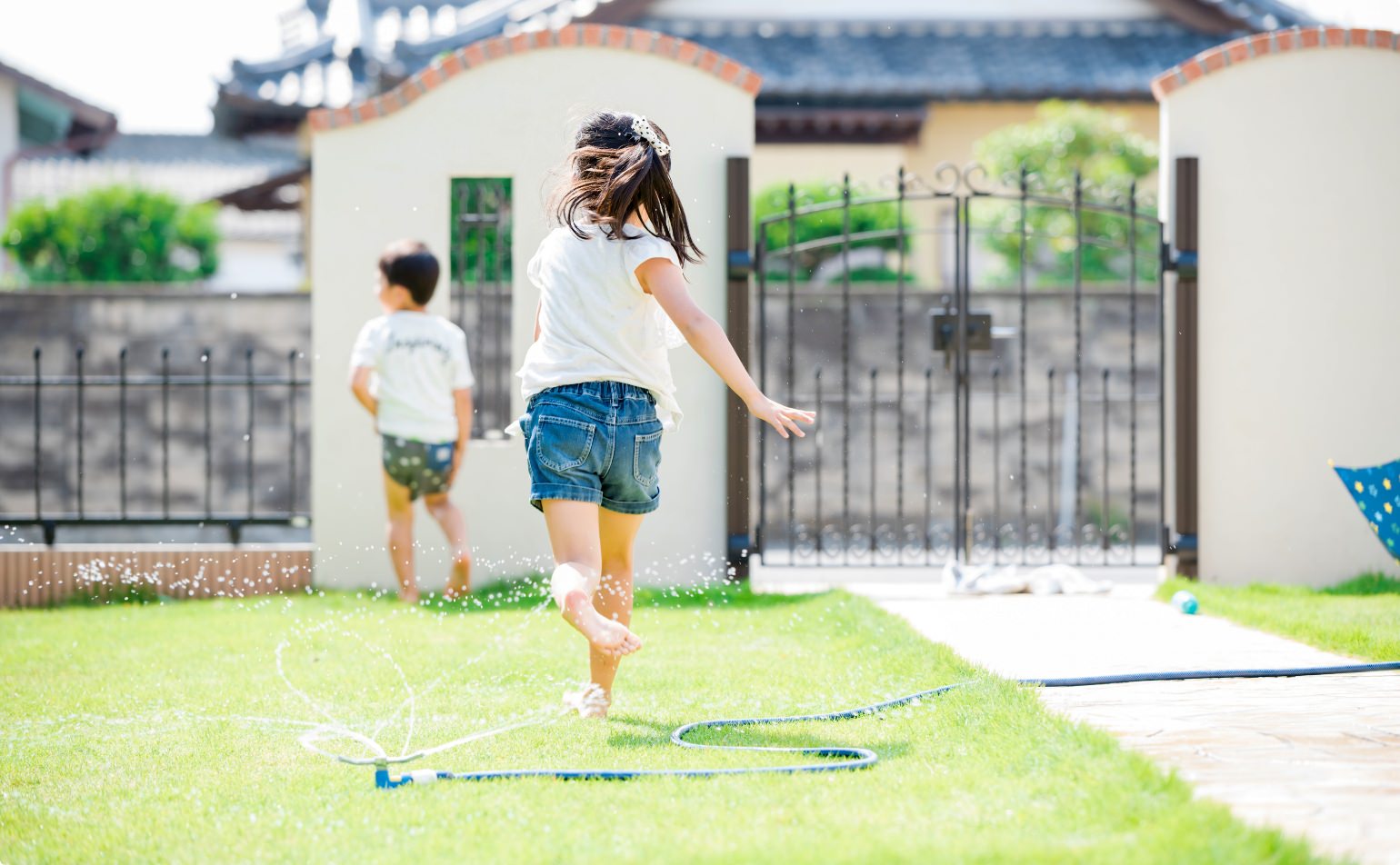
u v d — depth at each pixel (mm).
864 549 12422
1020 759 3916
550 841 3248
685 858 3021
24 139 31625
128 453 13047
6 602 9070
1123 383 13172
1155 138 19328
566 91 8922
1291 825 3191
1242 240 8820
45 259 21547
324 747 4457
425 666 6023
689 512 8898
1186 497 8719
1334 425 8820
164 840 3434
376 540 9062
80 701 5348
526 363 4418
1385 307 8805
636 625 7203
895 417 13070
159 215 21844
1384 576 8523
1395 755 3916
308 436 13125
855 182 19203
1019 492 13148
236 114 18250
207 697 5414
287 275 32281
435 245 9000
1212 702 4770
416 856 3189
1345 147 8805
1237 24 19797
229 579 9117
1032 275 16453
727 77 8883
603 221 4309
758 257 8977
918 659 5730
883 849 3035
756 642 6617
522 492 8977
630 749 4285
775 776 3850
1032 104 19109
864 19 20203
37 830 3562
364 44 19000
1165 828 3070
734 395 8820
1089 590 8477
